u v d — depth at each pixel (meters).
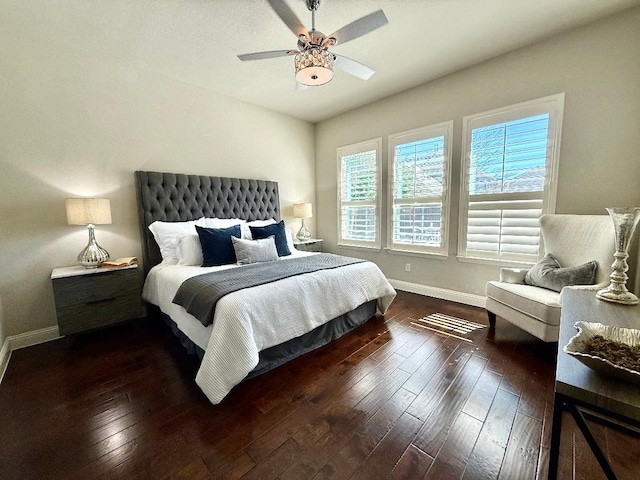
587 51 2.33
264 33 2.36
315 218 4.95
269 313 1.90
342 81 3.27
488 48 2.65
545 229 2.52
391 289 2.91
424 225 3.56
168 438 1.41
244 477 1.19
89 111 2.68
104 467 1.25
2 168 2.30
